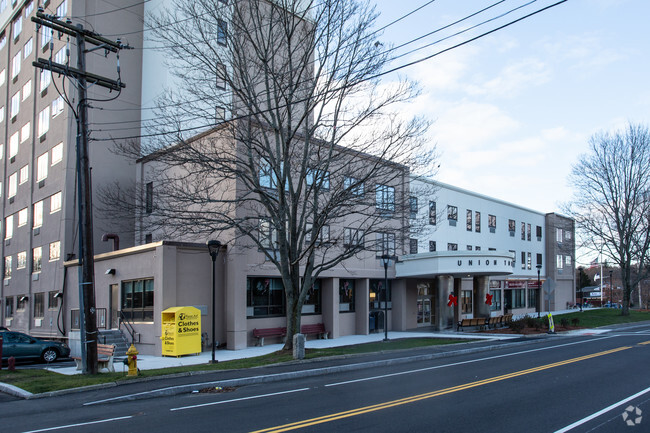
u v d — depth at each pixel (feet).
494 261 98.63
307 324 85.35
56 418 31.24
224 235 76.23
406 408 30.48
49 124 106.52
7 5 134.10
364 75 59.52
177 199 67.10
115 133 100.83
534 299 174.09
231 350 72.64
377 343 75.25
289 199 74.64
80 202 49.49
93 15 100.89
